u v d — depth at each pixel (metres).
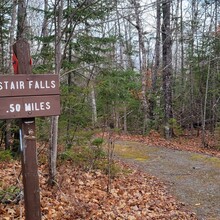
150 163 11.38
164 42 17.64
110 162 8.12
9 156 7.91
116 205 6.01
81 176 7.55
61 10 6.07
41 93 3.45
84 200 5.82
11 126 8.49
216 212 6.59
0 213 4.62
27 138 3.41
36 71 7.69
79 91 8.37
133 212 5.83
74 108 8.44
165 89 17.94
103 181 7.61
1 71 9.01
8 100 3.28
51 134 6.25
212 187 8.38
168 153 13.23
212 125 20.00
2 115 3.26
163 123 18.44
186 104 21.52
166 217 5.93
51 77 3.50
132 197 6.82
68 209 5.21
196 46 19.05
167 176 9.58
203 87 19.75
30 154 3.43
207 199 7.42
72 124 8.48
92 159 8.49
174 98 21.55
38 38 8.52
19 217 4.58
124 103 9.05
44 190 5.96
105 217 5.20
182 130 20.05
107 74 8.79
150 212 6.04
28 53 3.42
